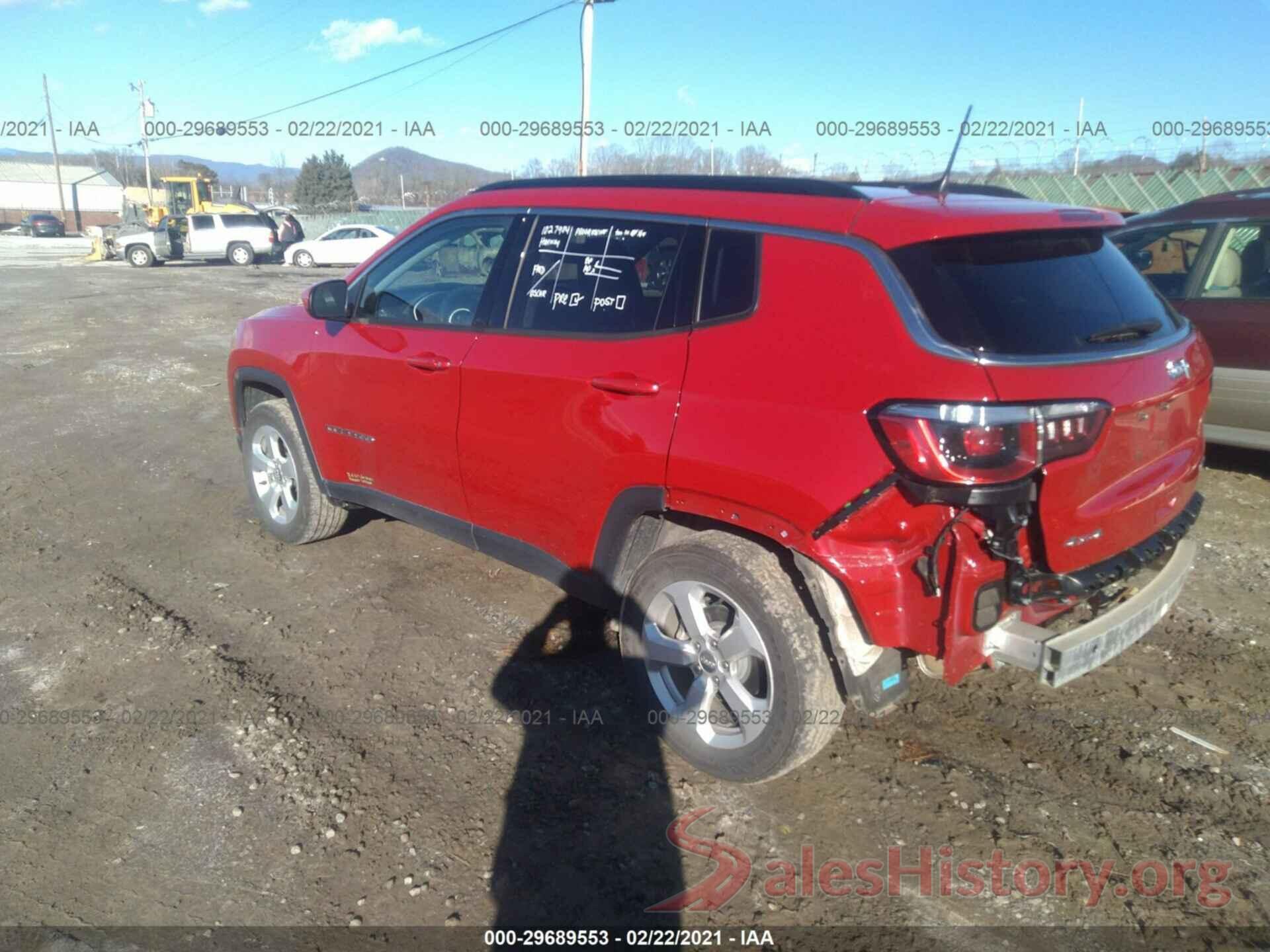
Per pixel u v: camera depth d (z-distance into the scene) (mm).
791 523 2834
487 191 4113
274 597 4652
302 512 5031
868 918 2693
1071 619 3238
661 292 3283
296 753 3395
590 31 22219
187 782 3242
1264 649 4164
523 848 2957
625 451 3244
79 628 4312
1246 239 6094
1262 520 5672
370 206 45906
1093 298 3037
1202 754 3424
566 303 3586
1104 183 19000
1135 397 2842
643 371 3221
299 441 4945
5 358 11320
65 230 63250
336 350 4516
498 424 3723
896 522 2680
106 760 3354
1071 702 3760
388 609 4535
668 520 3395
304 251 30844
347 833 3010
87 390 9500
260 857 2904
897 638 2787
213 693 3779
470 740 3496
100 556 5148
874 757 3420
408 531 5539
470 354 3838
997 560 2777
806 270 2920
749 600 3004
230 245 31203
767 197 3152
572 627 4375
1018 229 2906
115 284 22297
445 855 2920
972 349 2613
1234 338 6020
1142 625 3033
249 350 5094
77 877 2814
